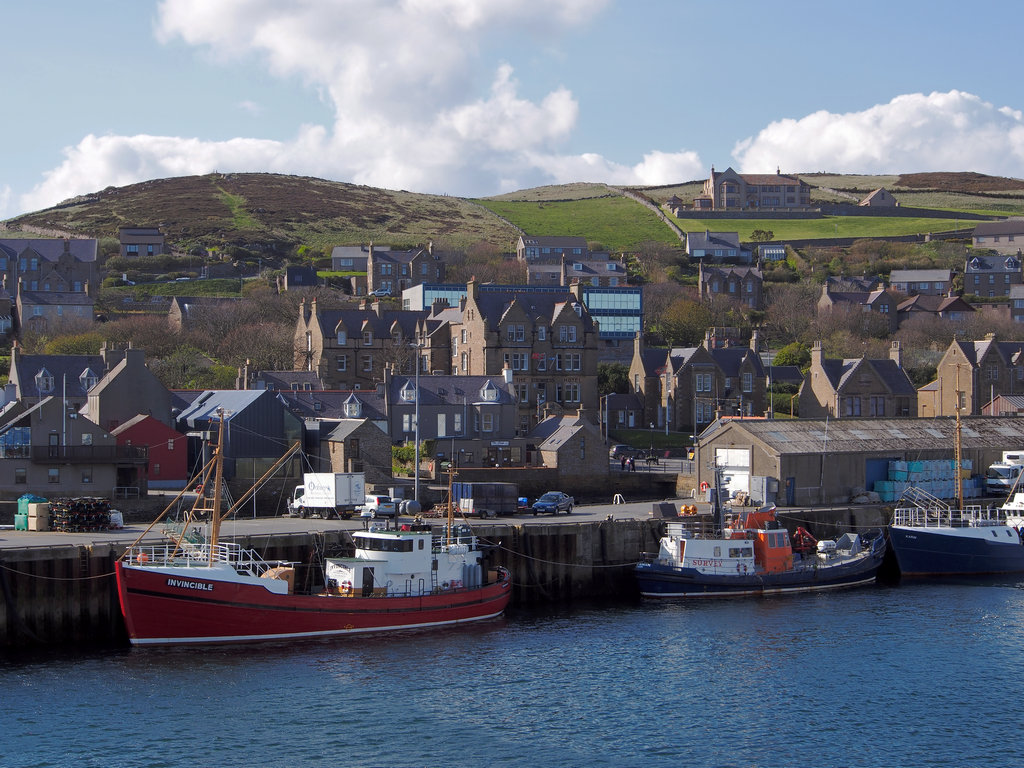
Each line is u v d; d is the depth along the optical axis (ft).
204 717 183.93
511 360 471.21
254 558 240.73
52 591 220.64
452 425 400.06
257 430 340.18
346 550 252.21
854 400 490.90
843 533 320.91
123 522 284.41
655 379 522.47
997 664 217.56
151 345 536.01
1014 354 531.91
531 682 204.23
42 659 211.20
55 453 306.35
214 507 229.66
